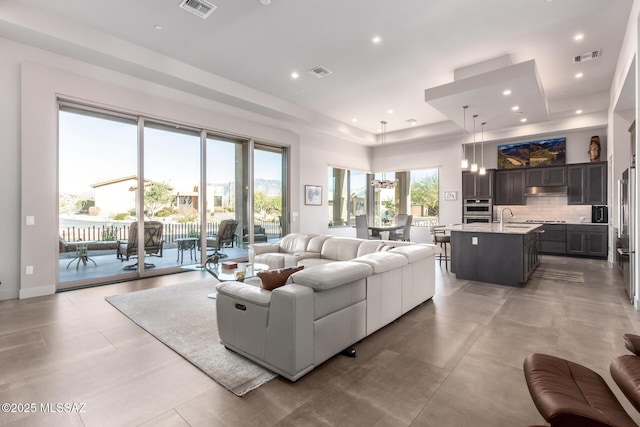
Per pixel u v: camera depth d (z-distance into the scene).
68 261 4.70
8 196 4.07
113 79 4.85
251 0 3.46
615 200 6.12
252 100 5.97
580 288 4.63
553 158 7.97
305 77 5.48
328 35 4.15
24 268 4.15
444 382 2.18
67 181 4.68
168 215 5.78
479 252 5.10
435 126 8.58
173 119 5.67
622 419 1.22
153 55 4.58
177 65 4.86
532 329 3.11
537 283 4.96
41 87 4.24
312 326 2.26
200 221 6.23
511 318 3.42
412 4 3.51
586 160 7.60
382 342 2.84
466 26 3.94
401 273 3.38
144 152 5.44
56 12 3.69
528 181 8.18
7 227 4.07
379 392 2.06
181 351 2.63
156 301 4.01
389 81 5.64
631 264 3.91
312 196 8.52
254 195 7.22
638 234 3.57
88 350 2.66
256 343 2.38
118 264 5.18
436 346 2.75
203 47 4.48
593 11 3.66
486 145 8.93
